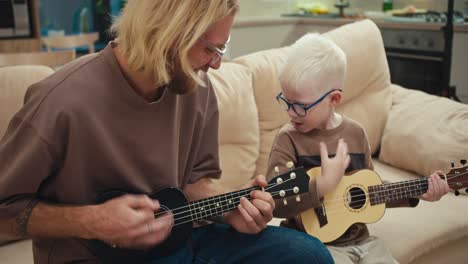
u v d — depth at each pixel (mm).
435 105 2283
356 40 2410
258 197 1301
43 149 1126
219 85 2004
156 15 1104
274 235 1342
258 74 2152
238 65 2146
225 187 1966
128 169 1236
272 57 2236
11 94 1722
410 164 2207
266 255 1313
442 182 1571
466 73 3613
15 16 3732
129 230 1128
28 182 1146
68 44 3566
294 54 1545
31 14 3854
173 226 1296
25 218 1151
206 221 1508
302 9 4516
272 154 1602
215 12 1096
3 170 1145
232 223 1362
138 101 1211
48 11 4570
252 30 4062
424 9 4203
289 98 1532
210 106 1458
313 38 1567
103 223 1124
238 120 2010
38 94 1157
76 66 1195
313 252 1294
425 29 3668
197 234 1438
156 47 1113
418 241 1750
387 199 1566
